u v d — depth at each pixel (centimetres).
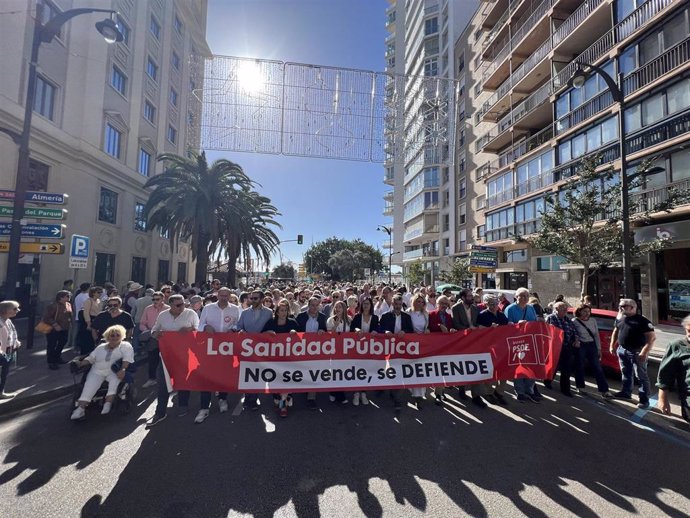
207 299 867
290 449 393
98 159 1688
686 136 1210
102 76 1722
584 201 1175
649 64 1376
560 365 621
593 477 343
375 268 6153
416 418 496
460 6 3653
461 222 3391
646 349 535
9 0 1216
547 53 2086
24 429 439
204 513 280
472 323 633
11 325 547
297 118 1293
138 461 361
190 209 1598
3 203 855
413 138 1464
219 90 1263
